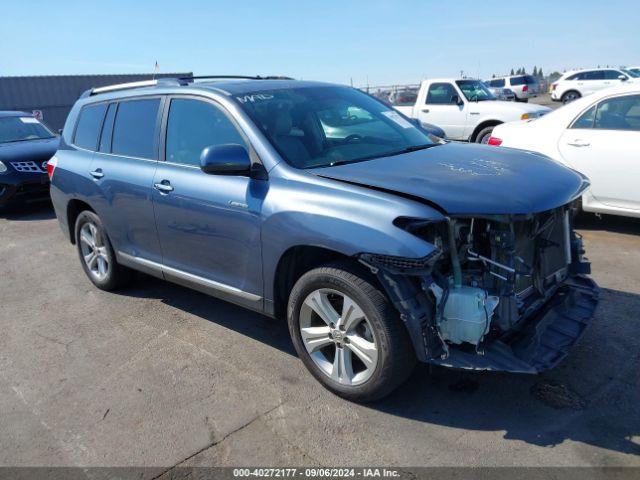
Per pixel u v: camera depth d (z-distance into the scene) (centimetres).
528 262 320
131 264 471
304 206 314
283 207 323
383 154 373
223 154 335
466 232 295
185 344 409
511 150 395
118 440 303
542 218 314
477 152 382
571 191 321
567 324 331
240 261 362
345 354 320
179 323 447
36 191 906
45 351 413
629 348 365
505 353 289
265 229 334
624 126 588
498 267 292
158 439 302
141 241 449
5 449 301
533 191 301
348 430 299
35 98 2825
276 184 335
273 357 383
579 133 614
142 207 430
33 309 497
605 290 458
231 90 393
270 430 303
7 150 909
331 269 309
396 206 284
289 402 328
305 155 353
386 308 290
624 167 579
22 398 351
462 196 286
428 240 287
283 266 341
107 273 508
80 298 516
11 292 546
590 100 616
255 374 362
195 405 331
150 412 326
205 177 378
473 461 270
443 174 318
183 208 391
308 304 329
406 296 280
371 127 411
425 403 319
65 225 548
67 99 2925
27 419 328
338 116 406
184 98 409
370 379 306
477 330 279
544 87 4150
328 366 333
